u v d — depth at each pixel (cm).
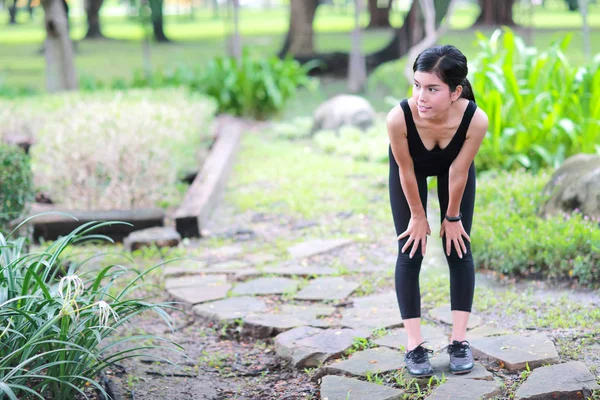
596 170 596
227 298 532
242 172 976
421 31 2086
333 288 543
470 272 383
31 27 5078
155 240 660
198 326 498
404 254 384
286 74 1495
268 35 3656
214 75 1479
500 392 365
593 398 350
